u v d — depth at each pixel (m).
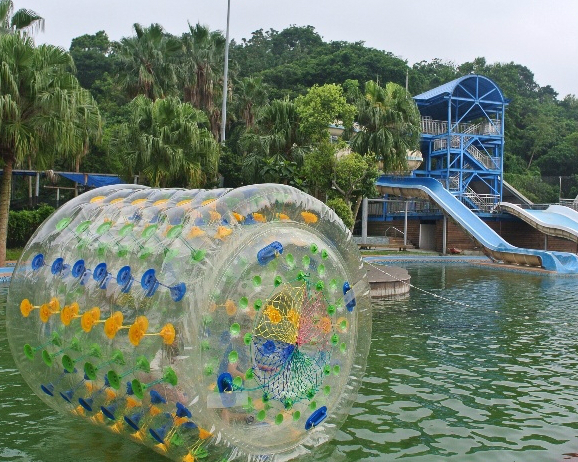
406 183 38.03
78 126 19.45
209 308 4.10
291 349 4.68
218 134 39.88
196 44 39.03
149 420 4.35
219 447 4.21
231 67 45.03
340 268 5.23
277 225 4.77
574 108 81.00
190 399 4.04
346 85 51.78
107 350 4.41
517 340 10.33
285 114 28.77
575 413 6.41
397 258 29.97
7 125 17.20
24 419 5.77
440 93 42.81
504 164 60.16
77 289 4.75
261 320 4.45
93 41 60.59
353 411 6.32
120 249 4.67
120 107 45.84
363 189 26.31
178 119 23.69
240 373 4.27
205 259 4.21
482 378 7.79
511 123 66.12
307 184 26.58
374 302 14.92
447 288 18.48
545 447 5.43
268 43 80.06
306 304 4.85
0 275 16.53
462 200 41.00
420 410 6.42
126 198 5.61
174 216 4.72
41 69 18.03
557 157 63.00
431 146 44.34
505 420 6.16
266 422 4.50
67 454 4.92
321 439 5.20
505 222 37.91
